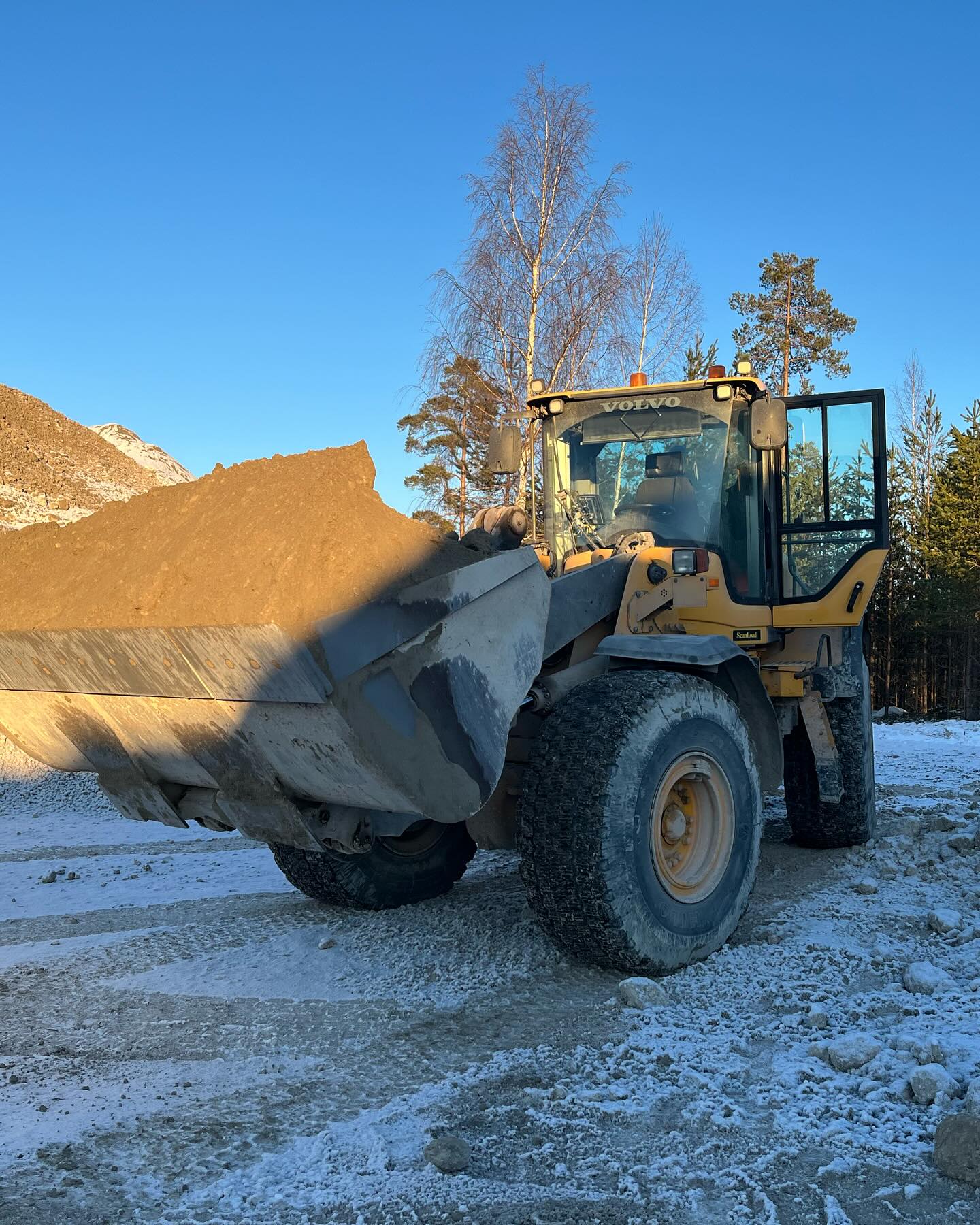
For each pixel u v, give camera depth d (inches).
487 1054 120.3
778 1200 87.1
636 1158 94.7
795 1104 104.1
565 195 761.0
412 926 175.9
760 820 165.6
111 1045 127.5
